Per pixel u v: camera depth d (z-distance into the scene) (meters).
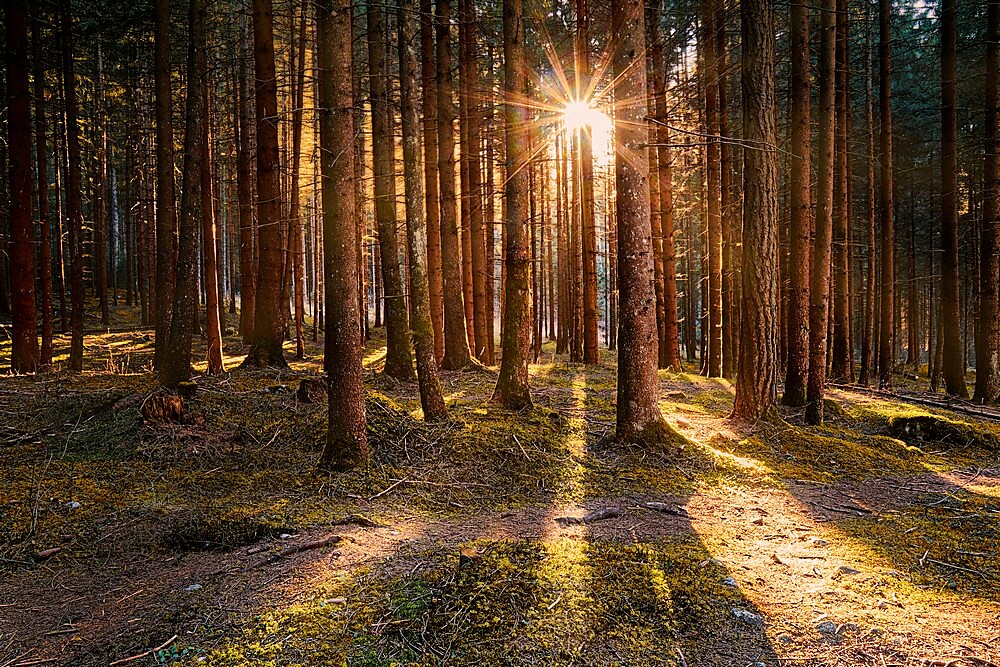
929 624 3.34
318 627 3.19
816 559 4.33
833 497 6.02
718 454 7.16
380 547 4.40
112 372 10.91
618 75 7.23
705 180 19.94
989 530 5.03
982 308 12.73
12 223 11.13
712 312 16.31
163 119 10.09
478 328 15.84
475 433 7.21
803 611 3.49
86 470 5.61
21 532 4.38
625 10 7.15
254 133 19.58
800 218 9.39
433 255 13.91
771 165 8.59
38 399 7.67
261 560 4.12
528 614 3.31
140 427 6.42
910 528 5.07
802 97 9.23
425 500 5.60
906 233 26.09
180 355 8.19
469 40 13.91
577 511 5.46
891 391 14.53
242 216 16.69
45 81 16.34
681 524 5.13
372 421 6.99
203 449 6.29
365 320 22.58
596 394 11.40
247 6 15.69
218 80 17.84
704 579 3.87
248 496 5.41
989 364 12.59
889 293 15.80
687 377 15.60
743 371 8.80
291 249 16.38
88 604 3.55
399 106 7.08
